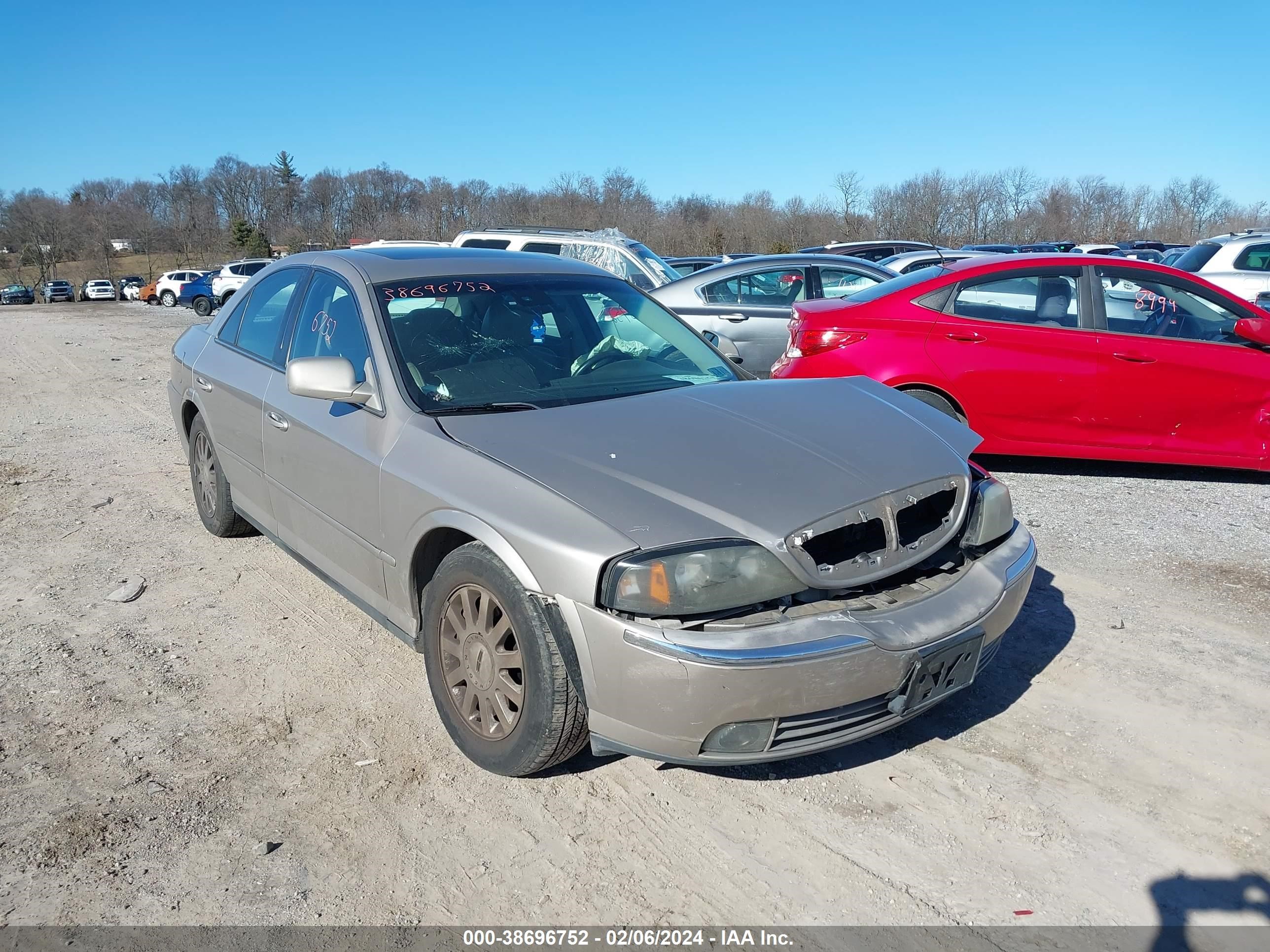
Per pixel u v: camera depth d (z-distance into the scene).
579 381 3.69
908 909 2.51
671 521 2.66
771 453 3.01
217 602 4.56
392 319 3.73
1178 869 2.65
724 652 2.53
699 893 2.58
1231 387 6.01
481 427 3.24
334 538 3.78
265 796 3.02
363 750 3.28
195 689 3.71
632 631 2.57
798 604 2.74
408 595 3.34
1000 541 3.30
